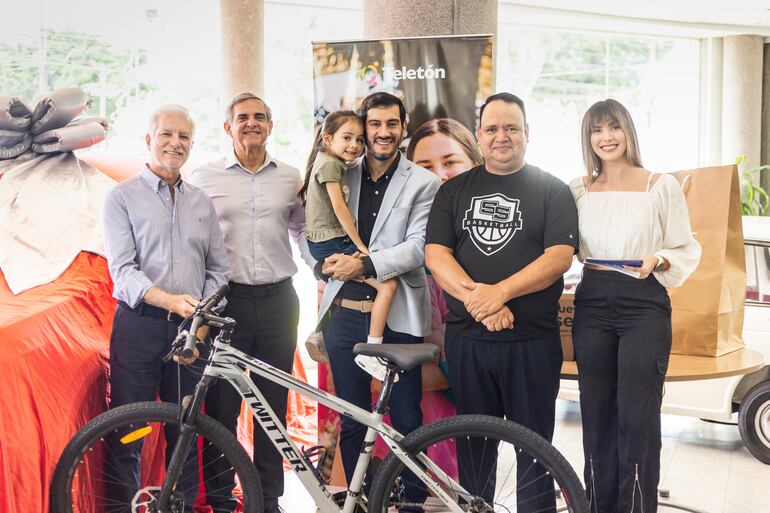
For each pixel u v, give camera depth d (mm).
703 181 4160
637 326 3213
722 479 4707
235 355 3004
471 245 3254
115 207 3309
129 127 8000
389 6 4324
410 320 3582
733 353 4121
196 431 3029
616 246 3271
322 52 3838
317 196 3586
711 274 4035
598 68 10969
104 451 3246
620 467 3275
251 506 3049
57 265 3812
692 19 10039
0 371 2959
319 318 3654
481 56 3773
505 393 3238
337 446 3977
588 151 3363
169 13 8102
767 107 11039
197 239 3402
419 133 3820
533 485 3084
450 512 2982
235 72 6824
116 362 3322
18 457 2920
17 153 4270
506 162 3227
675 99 11227
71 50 7598
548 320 3217
